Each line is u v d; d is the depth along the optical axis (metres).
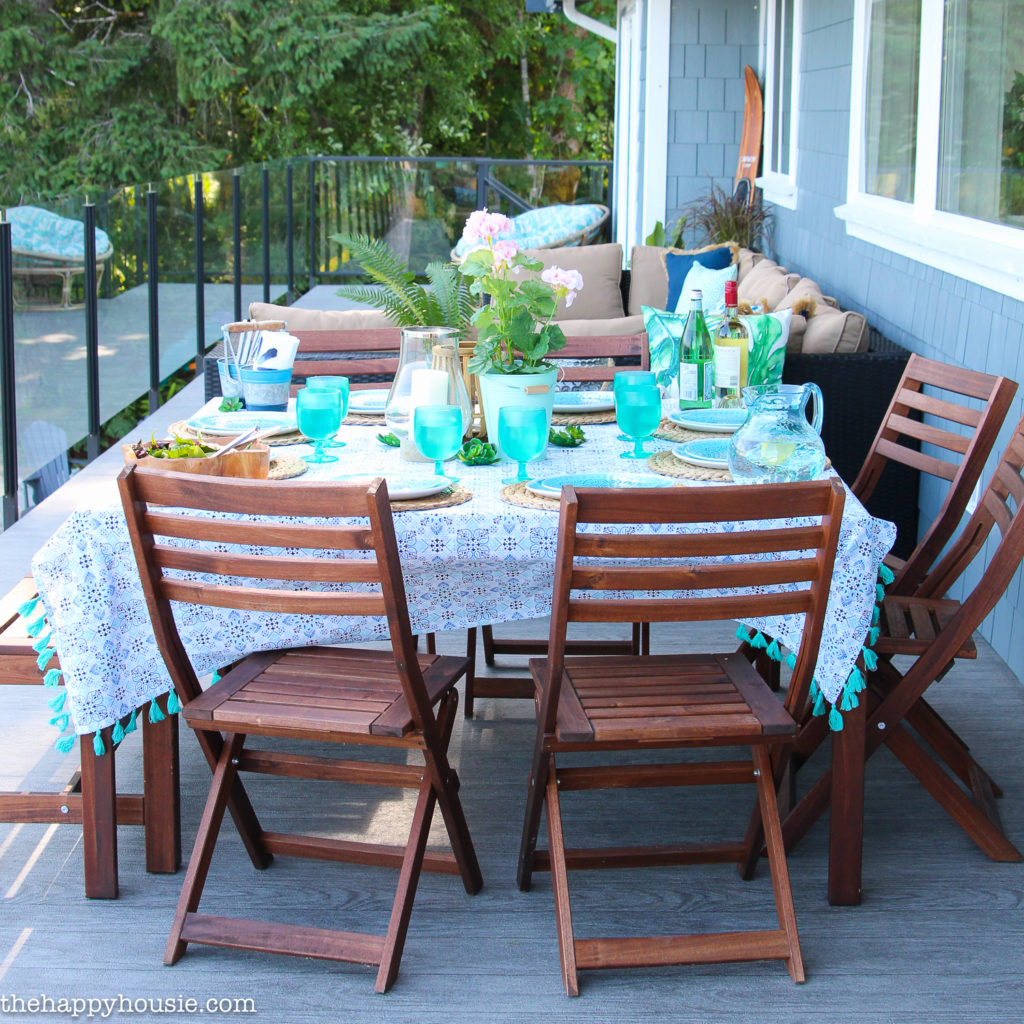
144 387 7.04
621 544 1.94
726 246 6.28
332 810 2.71
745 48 8.50
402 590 2.00
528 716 3.18
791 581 2.02
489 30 19.38
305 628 2.35
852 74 5.32
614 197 11.62
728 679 2.25
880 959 2.17
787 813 2.62
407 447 2.59
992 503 2.65
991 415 2.74
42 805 2.39
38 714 3.18
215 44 15.63
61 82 16.45
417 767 2.26
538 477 2.45
